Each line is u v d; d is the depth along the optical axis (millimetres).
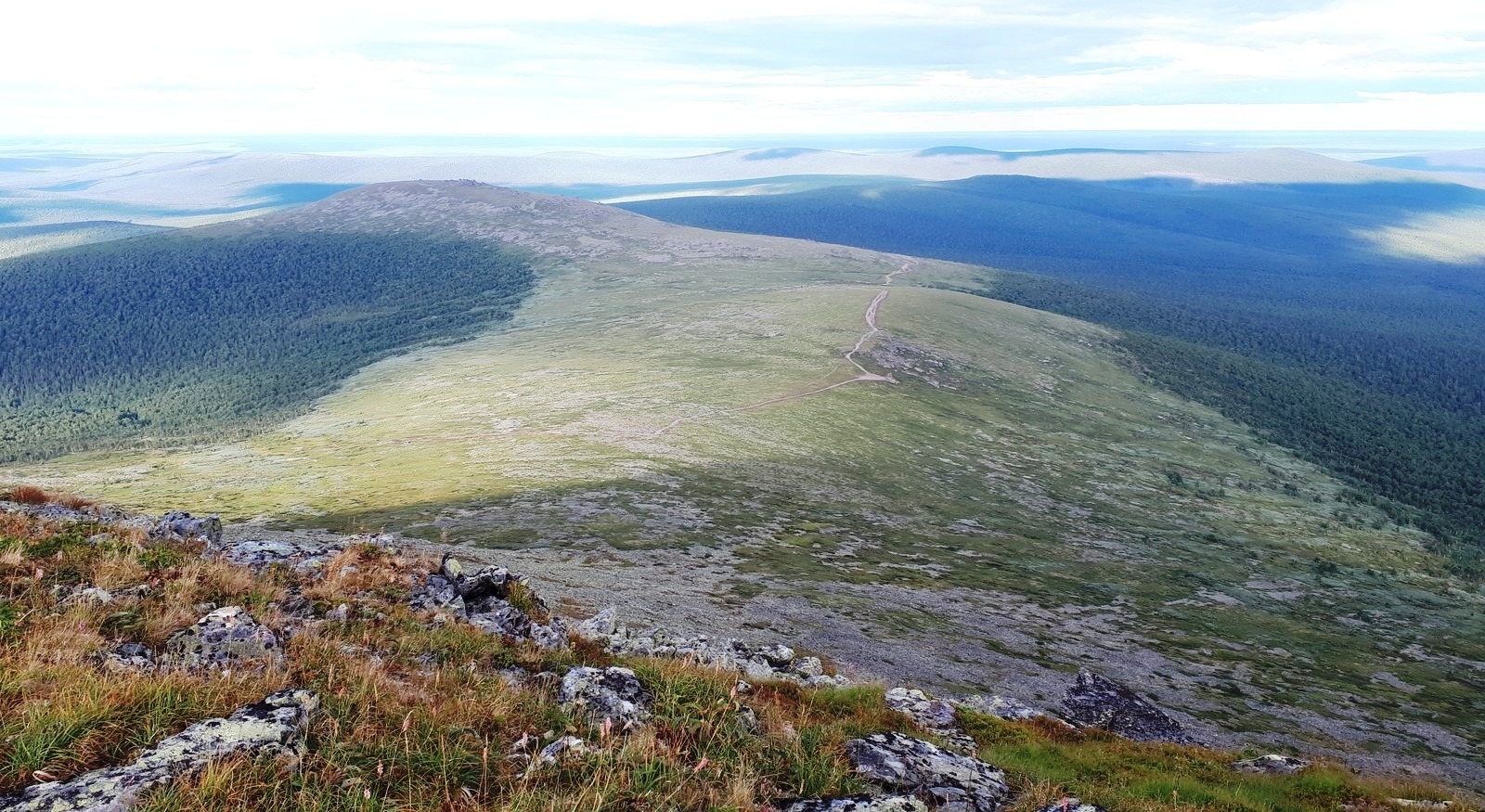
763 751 12312
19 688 9945
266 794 8609
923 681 43156
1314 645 80938
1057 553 101188
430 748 10148
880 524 99188
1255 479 167750
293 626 14672
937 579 78688
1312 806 19031
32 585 14102
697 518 88188
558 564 62000
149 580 15477
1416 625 95250
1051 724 25078
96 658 11555
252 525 80688
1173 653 68562
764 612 54125
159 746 9031
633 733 11492
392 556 23281
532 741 11062
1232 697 58062
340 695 11016
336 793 8797
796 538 85812
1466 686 74562
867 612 60781
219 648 12633
